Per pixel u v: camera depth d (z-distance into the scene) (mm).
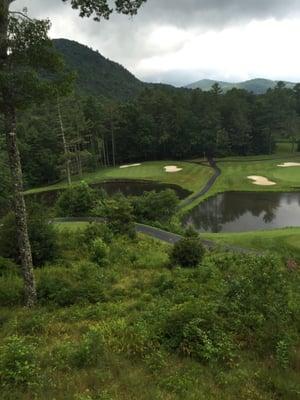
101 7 14594
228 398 7934
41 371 8742
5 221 20047
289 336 10422
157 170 80812
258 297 11797
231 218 48562
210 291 15617
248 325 11008
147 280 18516
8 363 8641
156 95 107062
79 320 13016
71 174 82812
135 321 12070
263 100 105500
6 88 12211
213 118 97125
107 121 97250
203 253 22406
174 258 22031
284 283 13086
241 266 18469
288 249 27078
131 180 75062
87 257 22516
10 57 12516
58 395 7711
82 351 9484
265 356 9875
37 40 12336
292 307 12133
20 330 11875
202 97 105875
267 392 8203
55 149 85375
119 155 100375
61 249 22844
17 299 15062
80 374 8641
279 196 58781
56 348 10148
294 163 82688
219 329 10609
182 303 13602
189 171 77812
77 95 98125
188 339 10164
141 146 98250
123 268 21062
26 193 70312
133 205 38344
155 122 99750
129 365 9227
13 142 13453
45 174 83625
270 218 48031
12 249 19562
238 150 100625
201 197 58469
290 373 8961
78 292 15344
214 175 73875
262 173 72750
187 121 97125
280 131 107312
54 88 12750
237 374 8906
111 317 13141
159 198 39094
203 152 96875
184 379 8516
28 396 7641
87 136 89500
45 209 23047
